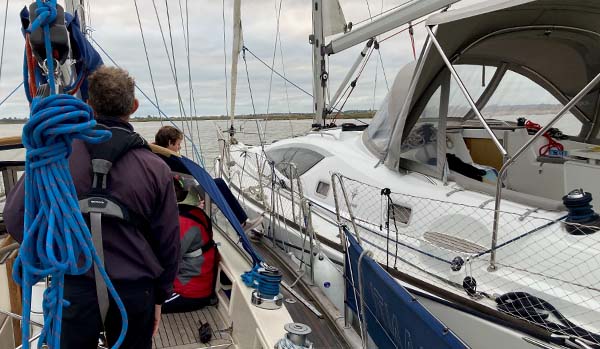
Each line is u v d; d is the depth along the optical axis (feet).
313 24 21.21
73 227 3.74
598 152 9.99
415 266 10.25
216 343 7.90
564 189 9.88
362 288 8.74
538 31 11.43
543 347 7.50
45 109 3.56
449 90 12.03
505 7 9.16
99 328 4.92
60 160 3.72
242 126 23.40
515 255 8.93
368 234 11.87
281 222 14.56
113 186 4.82
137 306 4.97
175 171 10.46
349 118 22.13
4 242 7.98
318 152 15.37
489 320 8.34
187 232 8.91
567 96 13.06
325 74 21.15
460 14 9.96
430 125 12.26
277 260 14.01
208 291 9.15
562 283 8.14
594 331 7.46
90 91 5.04
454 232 10.18
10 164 10.20
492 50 12.28
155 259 5.13
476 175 12.14
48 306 3.80
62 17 3.75
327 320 10.26
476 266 9.27
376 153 13.80
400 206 11.64
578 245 8.19
